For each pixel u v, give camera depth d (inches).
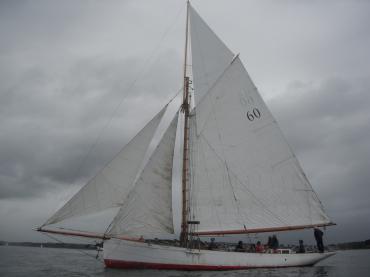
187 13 1262.3
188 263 998.4
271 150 1173.1
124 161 1019.3
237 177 1148.5
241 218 1127.6
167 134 1078.4
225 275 908.0
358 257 2513.5
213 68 1224.8
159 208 1028.5
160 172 1047.0
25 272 1093.1
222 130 1175.6
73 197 976.9
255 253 1067.9
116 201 999.0
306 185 1163.3
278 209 1146.0
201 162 1143.0
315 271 1087.0
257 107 1189.1
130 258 999.6
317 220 1155.3
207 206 1117.7
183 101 1181.1
